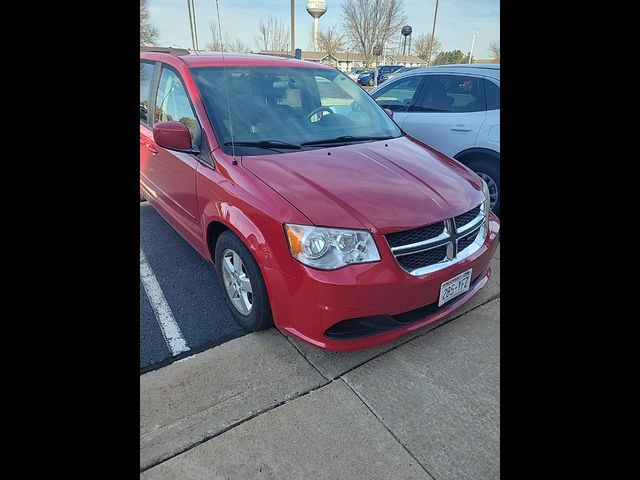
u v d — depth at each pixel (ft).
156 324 8.75
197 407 6.66
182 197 9.81
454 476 5.67
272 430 6.30
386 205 7.06
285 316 7.14
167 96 10.55
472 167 14.07
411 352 7.91
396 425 6.41
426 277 6.96
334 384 7.15
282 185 7.34
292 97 10.21
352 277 6.47
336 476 5.65
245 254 7.64
